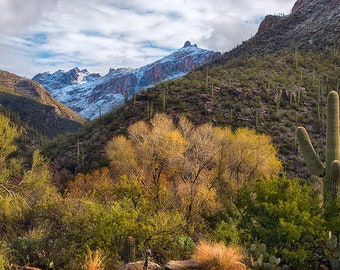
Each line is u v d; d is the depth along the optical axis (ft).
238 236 27.25
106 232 32.50
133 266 22.85
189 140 70.03
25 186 35.06
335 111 33.63
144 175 67.21
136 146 69.77
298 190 29.07
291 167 106.83
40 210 35.01
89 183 81.66
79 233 33.06
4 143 34.53
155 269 22.84
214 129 71.05
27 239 31.37
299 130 36.47
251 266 23.25
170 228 35.88
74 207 36.88
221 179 67.41
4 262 24.43
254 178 66.69
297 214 25.86
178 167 66.13
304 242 25.30
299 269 24.39
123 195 44.57
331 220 26.50
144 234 34.22
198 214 55.88
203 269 20.79
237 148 67.31
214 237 29.84
